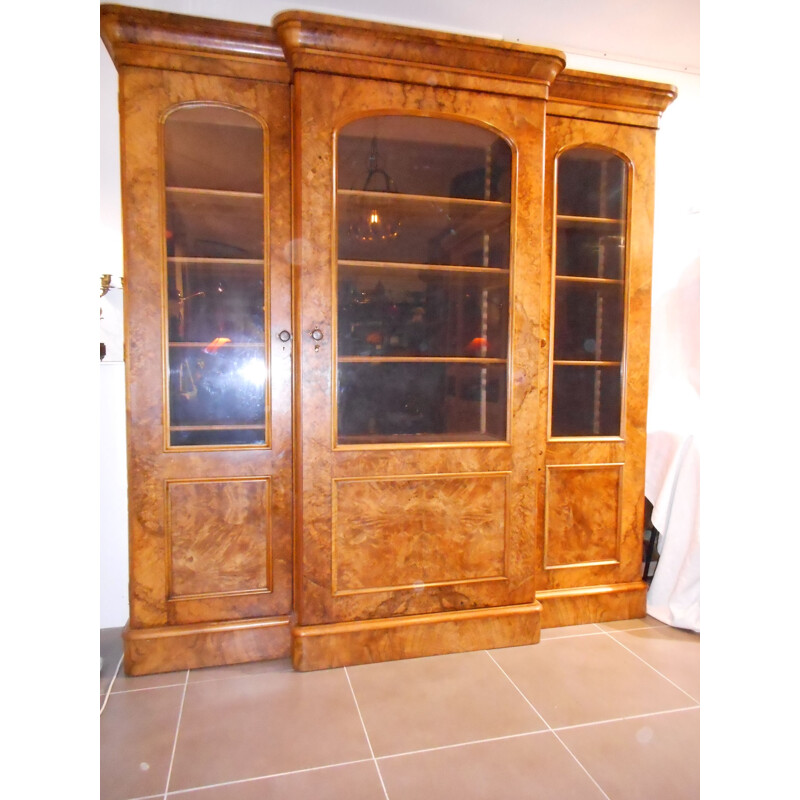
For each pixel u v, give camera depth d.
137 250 1.78
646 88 2.08
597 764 1.43
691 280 2.44
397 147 1.89
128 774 1.39
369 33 1.73
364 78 1.78
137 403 1.80
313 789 1.35
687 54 2.50
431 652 1.95
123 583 2.11
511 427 1.98
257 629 1.91
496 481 1.99
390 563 1.92
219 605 1.90
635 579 2.26
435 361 1.97
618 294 2.21
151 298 1.80
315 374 1.82
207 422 1.89
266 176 1.85
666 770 1.41
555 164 2.07
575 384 2.19
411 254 1.95
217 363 1.89
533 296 1.98
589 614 2.21
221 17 2.06
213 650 1.88
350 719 1.61
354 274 1.90
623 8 2.19
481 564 1.99
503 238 1.99
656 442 2.40
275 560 1.93
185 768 1.41
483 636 1.99
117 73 1.86
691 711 1.65
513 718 1.62
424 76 1.82
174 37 1.74
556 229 2.11
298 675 1.83
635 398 2.21
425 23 2.26
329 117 1.77
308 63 1.73
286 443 1.92
